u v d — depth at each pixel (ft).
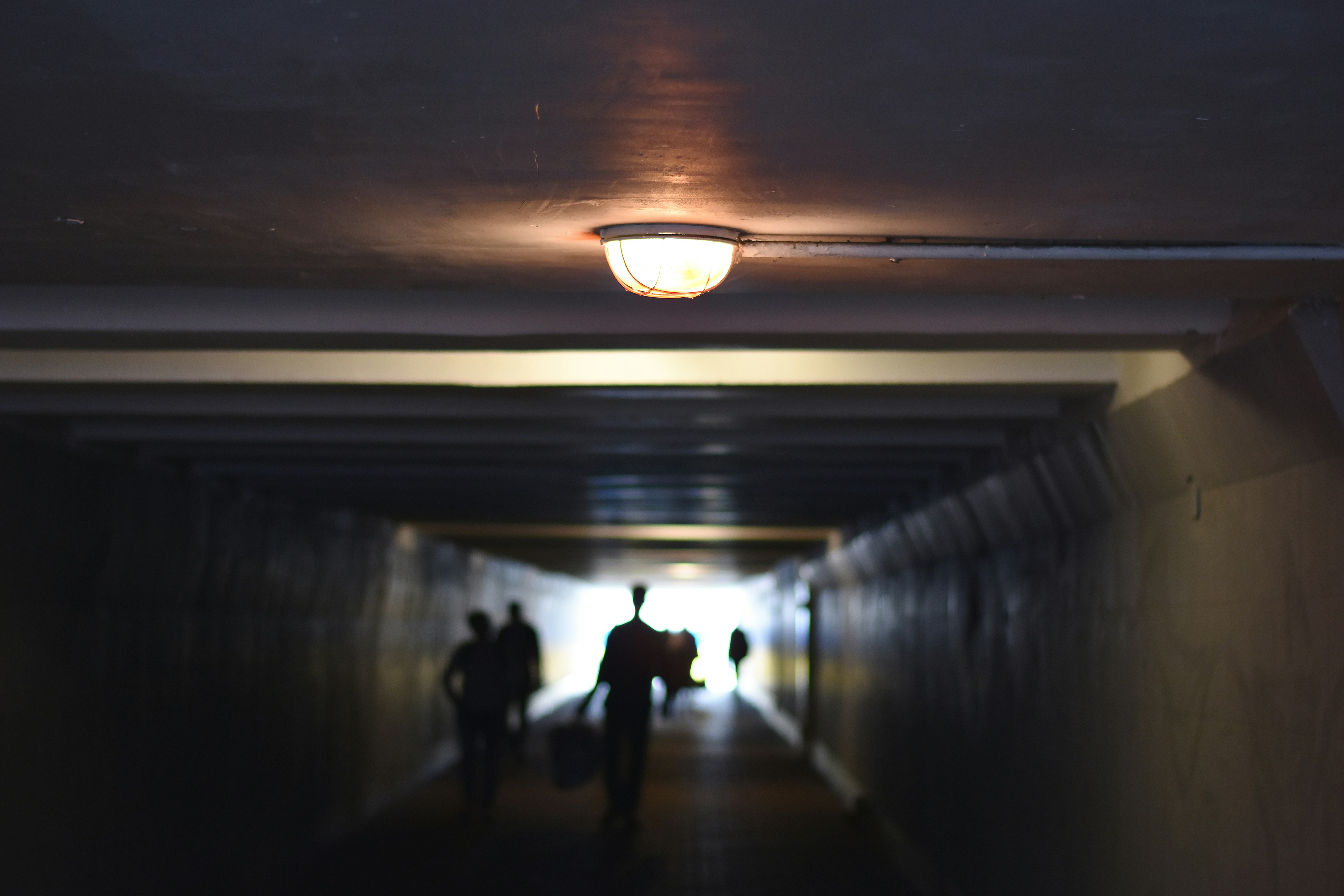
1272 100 9.12
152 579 29.89
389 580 52.42
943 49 8.41
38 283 15.71
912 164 10.69
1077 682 24.32
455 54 8.64
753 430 28.12
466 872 35.50
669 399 24.84
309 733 42.63
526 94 9.29
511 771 59.98
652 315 17.67
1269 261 13.26
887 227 12.72
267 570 37.76
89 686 26.76
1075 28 8.05
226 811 34.83
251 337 17.99
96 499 26.40
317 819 43.11
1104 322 17.06
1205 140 9.96
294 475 34.81
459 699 45.24
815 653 68.13
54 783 25.08
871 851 39.70
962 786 33.58
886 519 42.88
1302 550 15.39
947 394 22.21
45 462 24.06
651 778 57.72
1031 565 27.96
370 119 9.82
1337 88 8.87
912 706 41.09
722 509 46.39
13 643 23.43
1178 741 19.16
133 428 27.78
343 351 19.03
